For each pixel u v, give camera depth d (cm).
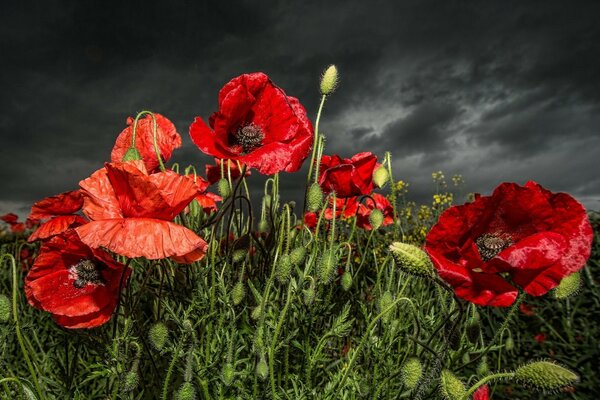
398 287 26
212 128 24
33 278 19
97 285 20
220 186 24
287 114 23
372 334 24
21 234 58
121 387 20
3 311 18
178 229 17
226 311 23
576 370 31
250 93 23
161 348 19
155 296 24
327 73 24
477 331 20
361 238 40
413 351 23
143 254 16
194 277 25
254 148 24
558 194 16
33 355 23
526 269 16
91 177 18
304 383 23
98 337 23
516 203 16
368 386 21
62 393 24
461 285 16
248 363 22
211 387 22
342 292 29
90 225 16
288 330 23
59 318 19
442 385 15
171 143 27
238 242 24
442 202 61
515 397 31
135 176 16
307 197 24
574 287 18
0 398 22
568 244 15
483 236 17
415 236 54
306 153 23
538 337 34
